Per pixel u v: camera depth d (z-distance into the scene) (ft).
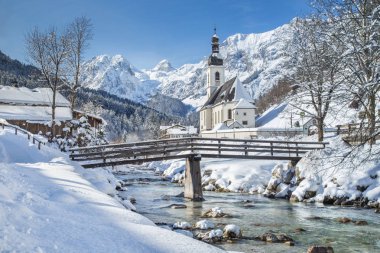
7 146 86.07
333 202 85.40
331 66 59.06
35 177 49.93
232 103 302.04
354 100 58.75
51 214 30.30
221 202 89.92
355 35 55.62
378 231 57.52
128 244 25.18
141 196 100.63
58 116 172.45
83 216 31.53
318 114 114.62
